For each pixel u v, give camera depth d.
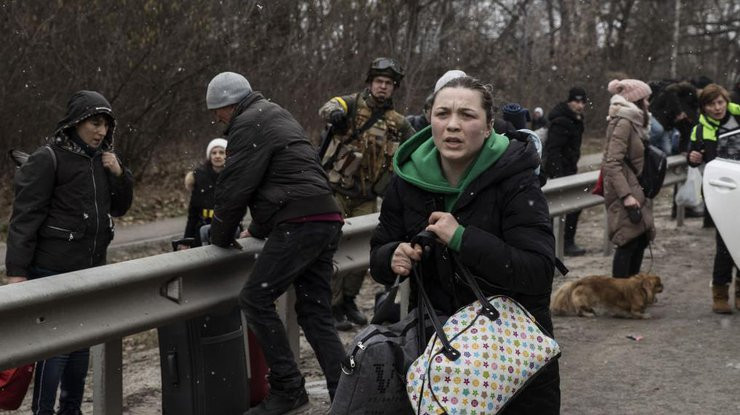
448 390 3.24
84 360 5.59
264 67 17.67
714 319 8.07
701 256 11.05
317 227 5.43
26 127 15.59
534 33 31.12
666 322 8.00
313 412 5.72
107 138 5.63
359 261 7.09
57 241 5.37
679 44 38.47
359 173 7.84
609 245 11.34
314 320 5.63
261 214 5.46
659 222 13.94
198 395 5.34
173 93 17.02
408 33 21.84
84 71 15.80
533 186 3.39
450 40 24.36
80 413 5.70
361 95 7.89
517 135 3.53
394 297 3.48
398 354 3.35
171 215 16.12
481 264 3.29
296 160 5.42
